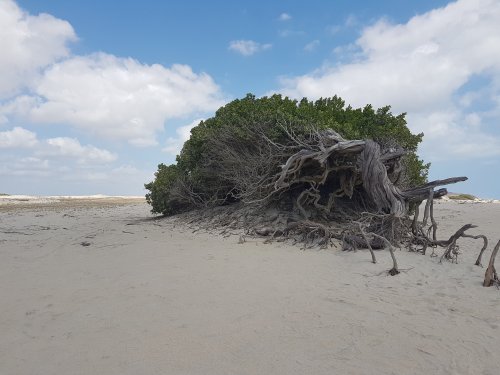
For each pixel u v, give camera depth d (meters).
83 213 26.97
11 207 33.03
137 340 5.10
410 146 16.41
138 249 11.55
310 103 17.61
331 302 6.50
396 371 4.32
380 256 9.94
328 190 16.06
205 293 7.00
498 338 5.12
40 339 5.18
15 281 8.02
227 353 4.73
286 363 4.49
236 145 16.88
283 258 10.07
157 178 21.69
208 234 14.67
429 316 5.88
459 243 12.57
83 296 6.93
